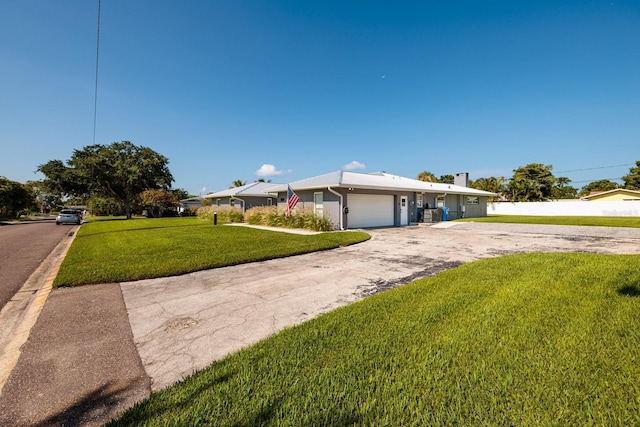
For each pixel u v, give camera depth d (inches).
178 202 1612.9
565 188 2020.2
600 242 367.6
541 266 214.5
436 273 229.1
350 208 585.3
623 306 129.6
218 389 82.0
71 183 1244.5
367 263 269.1
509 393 75.4
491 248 341.7
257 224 727.7
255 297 175.8
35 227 871.7
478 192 923.4
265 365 94.3
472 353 96.2
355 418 69.2
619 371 82.4
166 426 68.7
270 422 68.9
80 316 148.2
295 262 276.5
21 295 195.2
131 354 109.7
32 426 72.7
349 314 136.1
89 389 88.0
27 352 111.5
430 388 79.0
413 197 720.3
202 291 188.9
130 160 1362.0
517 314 127.0
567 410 68.3
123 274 221.6
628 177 1375.5
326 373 87.9
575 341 100.7
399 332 114.5
